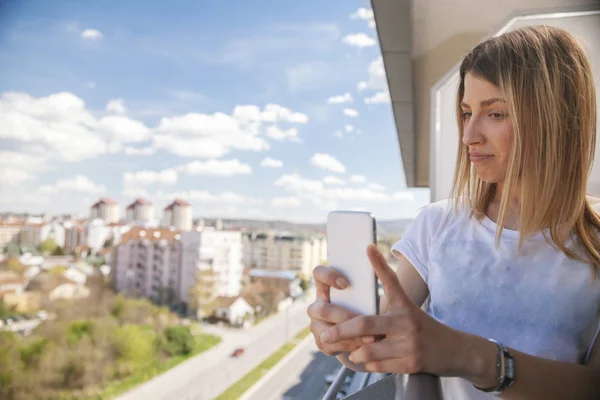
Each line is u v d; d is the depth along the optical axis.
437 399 0.26
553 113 0.38
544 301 0.39
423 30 1.95
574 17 1.08
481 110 0.41
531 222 0.40
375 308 0.29
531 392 0.28
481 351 0.28
